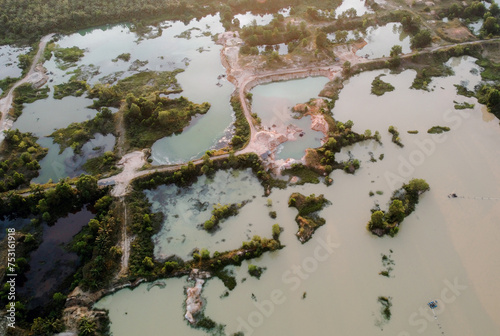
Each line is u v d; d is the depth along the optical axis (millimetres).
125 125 128375
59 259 92312
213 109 136125
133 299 83938
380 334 76562
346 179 108250
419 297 82062
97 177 109688
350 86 143750
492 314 79062
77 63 164625
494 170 108938
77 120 135375
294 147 119000
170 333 78250
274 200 103688
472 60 154250
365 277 85938
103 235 91875
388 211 98625
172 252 92625
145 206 103250
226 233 96250
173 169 111375
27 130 132250
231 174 111688
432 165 111188
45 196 103375
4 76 158000
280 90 143750
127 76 155375
